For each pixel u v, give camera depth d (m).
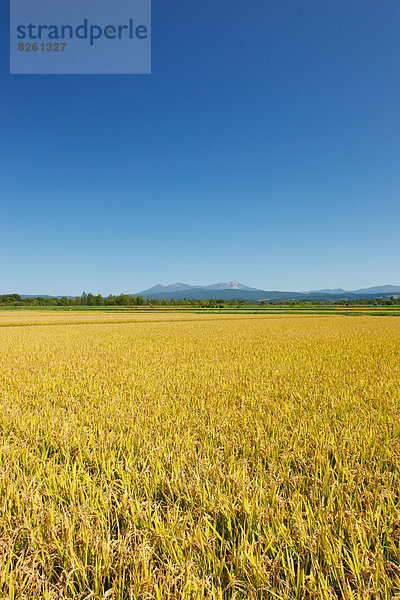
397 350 13.48
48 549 2.27
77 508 2.63
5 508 2.57
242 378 7.89
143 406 5.50
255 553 2.25
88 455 3.65
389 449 3.76
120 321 42.97
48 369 9.34
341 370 8.95
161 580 2.03
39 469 3.29
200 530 2.29
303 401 5.80
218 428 4.40
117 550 2.22
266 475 3.18
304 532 2.31
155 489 3.00
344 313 70.50
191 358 11.41
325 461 3.45
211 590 1.94
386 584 1.98
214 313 72.44
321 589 1.94
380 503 2.72
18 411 5.23
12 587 1.92
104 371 8.94
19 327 31.50
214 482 3.07
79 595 1.95
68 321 42.00
